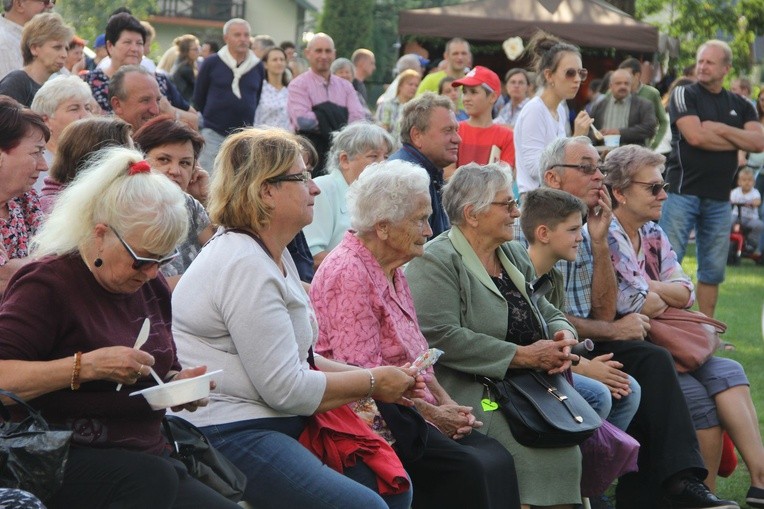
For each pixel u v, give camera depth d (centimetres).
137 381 425
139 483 406
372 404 536
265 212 477
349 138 761
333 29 4422
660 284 764
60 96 709
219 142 1418
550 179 736
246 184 476
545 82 975
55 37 888
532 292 644
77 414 413
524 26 2052
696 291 1290
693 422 721
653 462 693
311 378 475
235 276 466
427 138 784
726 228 1183
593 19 2053
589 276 716
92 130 577
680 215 1180
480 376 605
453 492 546
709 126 1145
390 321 553
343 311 540
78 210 412
